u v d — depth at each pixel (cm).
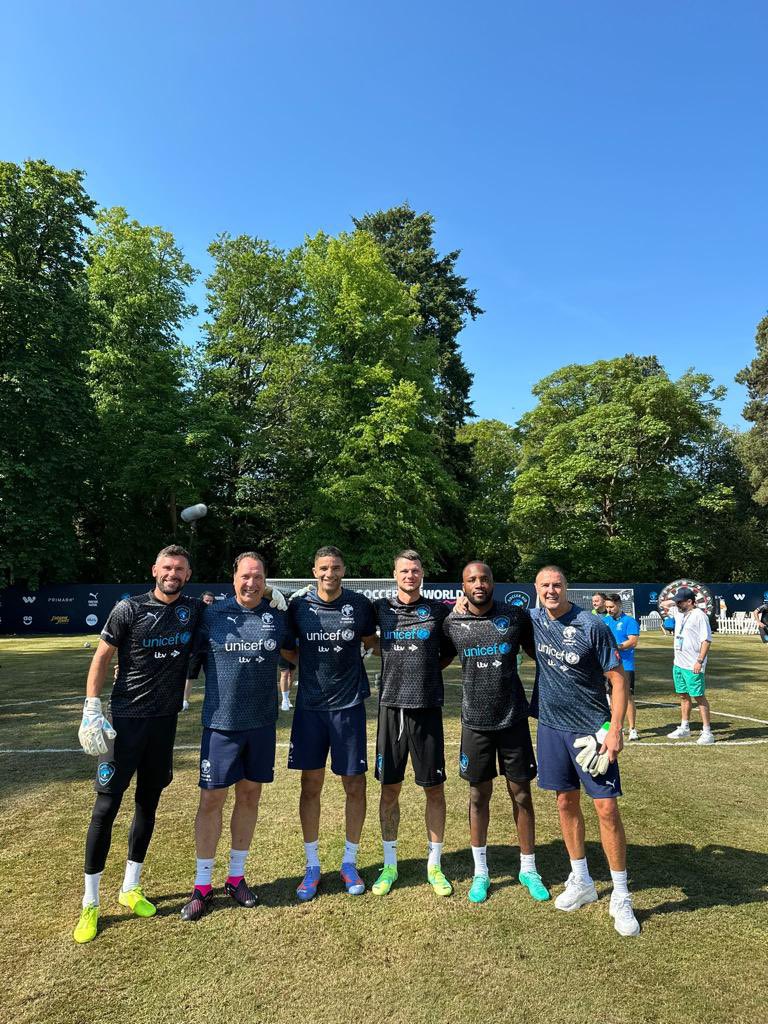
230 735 341
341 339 2666
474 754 355
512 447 4422
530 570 3684
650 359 4503
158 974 277
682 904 337
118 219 2766
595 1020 247
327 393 2686
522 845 358
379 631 380
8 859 393
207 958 288
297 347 2656
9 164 2275
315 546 2464
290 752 362
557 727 344
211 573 3178
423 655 365
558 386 3825
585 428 3422
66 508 2339
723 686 1082
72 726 745
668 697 970
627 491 3331
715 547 3447
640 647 1766
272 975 276
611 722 329
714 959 287
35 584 2244
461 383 3478
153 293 2727
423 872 378
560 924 317
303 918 324
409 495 2538
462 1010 253
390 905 338
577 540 3378
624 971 278
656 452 3331
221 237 3056
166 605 348
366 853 406
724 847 410
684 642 700
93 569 2889
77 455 2320
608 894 349
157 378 2666
